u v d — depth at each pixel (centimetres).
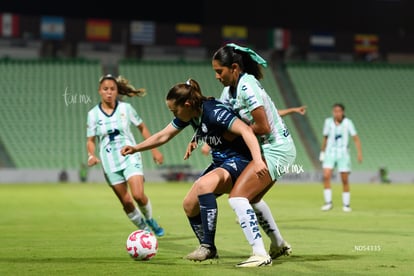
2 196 5147
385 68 10875
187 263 1551
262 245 1509
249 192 1521
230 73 1536
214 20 10338
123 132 2198
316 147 9338
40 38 9262
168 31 9631
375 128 9831
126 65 10269
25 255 1736
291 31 10006
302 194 5694
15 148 8706
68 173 8306
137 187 2147
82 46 10381
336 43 10194
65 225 2762
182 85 1547
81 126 9225
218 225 2706
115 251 1830
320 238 2189
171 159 9025
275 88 10231
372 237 2219
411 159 9419
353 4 10700
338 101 10125
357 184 8394
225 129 1512
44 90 9581
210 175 1568
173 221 2973
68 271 1424
